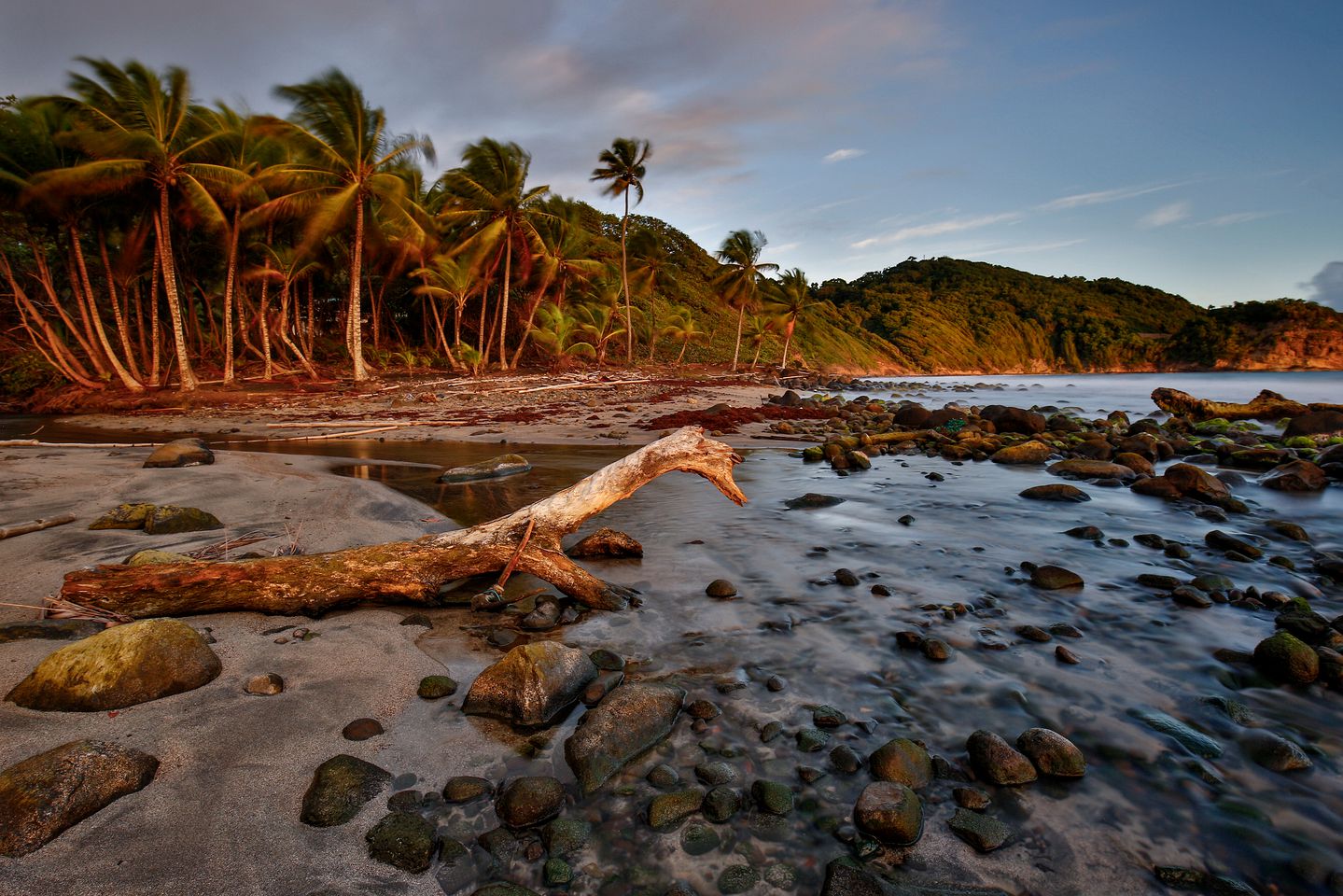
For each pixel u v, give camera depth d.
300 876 2.10
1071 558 5.86
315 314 41.09
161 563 4.44
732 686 3.46
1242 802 2.60
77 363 25.30
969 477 10.07
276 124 24.22
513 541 4.83
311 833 2.29
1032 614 4.54
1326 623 4.18
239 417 18.64
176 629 3.32
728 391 30.34
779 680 3.52
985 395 38.31
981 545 6.27
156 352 25.44
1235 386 48.94
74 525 5.96
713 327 75.81
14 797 2.19
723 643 4.02
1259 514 7.62
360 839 2.28
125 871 2.05
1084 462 10.12
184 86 22.08
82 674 2.97
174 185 22.47
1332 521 7.32
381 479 9.36
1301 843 2.38
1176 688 3.50
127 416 19.48
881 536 6.59
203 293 32.09
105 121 20.78
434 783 2.62
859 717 3.18
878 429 16.89
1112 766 2.82
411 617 4.34
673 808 2.47
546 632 4.17
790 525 6.99
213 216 22.91
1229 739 3.02
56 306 24.69
